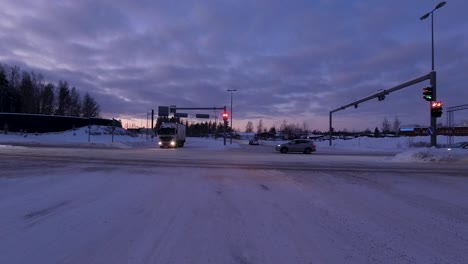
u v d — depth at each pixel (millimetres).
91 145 44375
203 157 23797
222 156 25516
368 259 4738
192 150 36969
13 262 4418
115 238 5406
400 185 11078
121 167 15359
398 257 4824
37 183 10406
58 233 5586
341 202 8406
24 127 64438
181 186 10422
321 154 33156
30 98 89312
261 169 15602
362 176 13203
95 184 10398
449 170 15695
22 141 51219
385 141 54750
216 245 5195
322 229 6121
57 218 6461
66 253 4746
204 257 4711
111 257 4637
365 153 36656
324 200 8617
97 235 5527
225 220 6621
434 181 12000
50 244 5082
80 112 108812
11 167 14719
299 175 13406
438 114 23766
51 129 67125
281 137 122000
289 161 20875
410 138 56125
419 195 9414
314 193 9547
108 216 6688
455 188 10594
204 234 5723
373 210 7605
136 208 7414
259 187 10461
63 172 13125
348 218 6895
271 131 158125
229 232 5859
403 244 5371
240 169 15500
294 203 8227
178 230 5914
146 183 10844
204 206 7766
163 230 5895
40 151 26500
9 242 5141
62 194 8758
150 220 6500
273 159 22828
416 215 7203
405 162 20609
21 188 9523
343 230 6078
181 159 21281
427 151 21719
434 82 24406
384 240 5555
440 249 5168
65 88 102250
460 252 5055
